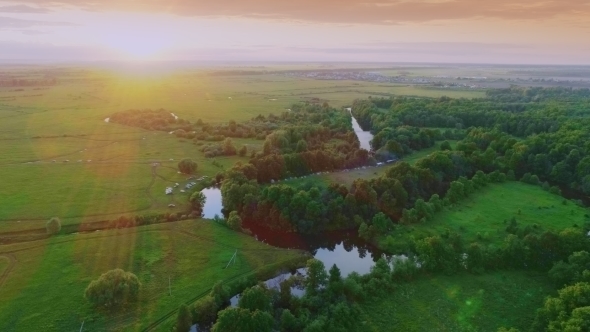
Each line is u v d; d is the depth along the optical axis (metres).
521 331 75.81
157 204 130.25
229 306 81.38
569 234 95.94
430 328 76.75
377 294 85.56
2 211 121.75
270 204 122.00
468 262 94.81
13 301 81.19
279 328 74.62
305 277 92.12
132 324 76.12
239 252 103.31
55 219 110.75
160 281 89.44
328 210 119.69
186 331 74.88
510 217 121.00
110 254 99.75
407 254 103.31
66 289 85.44
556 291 87.25
